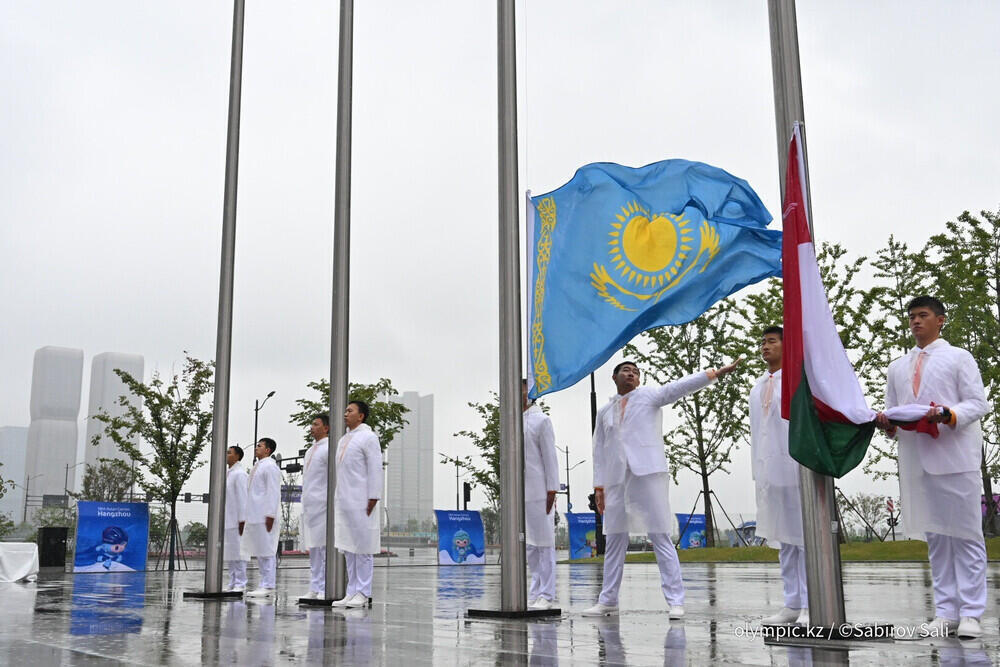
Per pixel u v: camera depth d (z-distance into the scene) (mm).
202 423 27484
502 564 8164
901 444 6426
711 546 30844
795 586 7375
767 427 7582
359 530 9969
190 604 10492
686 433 31312
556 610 8312
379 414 31484
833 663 4766
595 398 32750
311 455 11258
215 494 11766
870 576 16016
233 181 12273
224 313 11969
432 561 36188
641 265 8359
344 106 10758
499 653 5484
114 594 12805
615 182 8594
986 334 26078
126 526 23141
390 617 8281
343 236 10492
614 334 8273
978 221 27719
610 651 5512
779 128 6211
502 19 8805
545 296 8719
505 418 8242
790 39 6219
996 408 26156
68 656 5648
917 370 6422
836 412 5777
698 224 8250
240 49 12633
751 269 8062
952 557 6230
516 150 8617
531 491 9438
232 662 5262
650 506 8164
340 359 10297
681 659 5066
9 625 7832
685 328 30297
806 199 6062
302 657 5445
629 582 15414
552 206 8867
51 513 52344
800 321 5934
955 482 6062
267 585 12398
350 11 10977
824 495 5855
